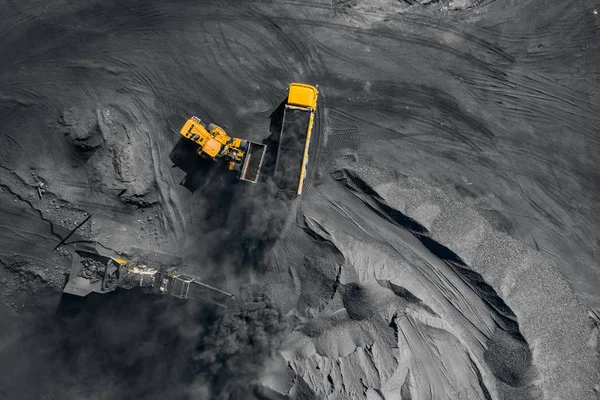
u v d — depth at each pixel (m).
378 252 23.12
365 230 23.50
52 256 24.66
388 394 21.23
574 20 23.80
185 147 24.69
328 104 24.28
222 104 24.67
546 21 23.88
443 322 22.16
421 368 21.52
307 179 24.17
